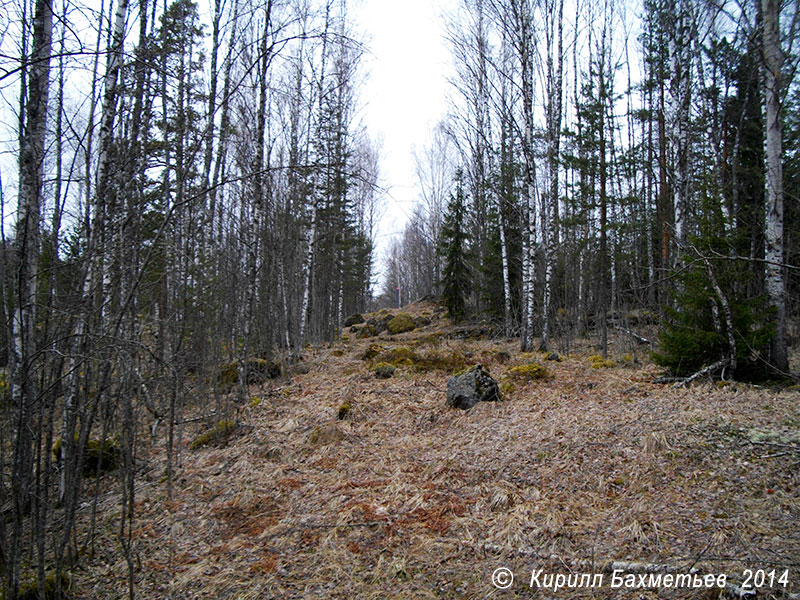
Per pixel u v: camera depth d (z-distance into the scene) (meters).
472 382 7.60
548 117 12.67
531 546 3.69
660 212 14.77
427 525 4.17
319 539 4.10
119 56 4.55
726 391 6.42
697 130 13.90
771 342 6.87
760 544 3.24
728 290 6.93
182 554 4.11
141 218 4.53
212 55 8.06
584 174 16.94
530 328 12.72
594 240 15.30
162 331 5.34
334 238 19.86
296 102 13.45
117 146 4.77
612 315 14.21
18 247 3.41
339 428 6.75
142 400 5.84
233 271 8.88
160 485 5.53
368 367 11.23
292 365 12.38
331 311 18.59
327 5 9.01
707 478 4.28
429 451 5.87
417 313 26.23
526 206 12.54
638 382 7.79
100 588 3.67
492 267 18.91
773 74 6.49
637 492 4.31
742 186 11.21
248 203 10.15
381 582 3.47
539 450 5.36
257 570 3.74
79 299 3.59
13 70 2.69
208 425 7.49
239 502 4.92
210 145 7.43
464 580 3.41
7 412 3.36
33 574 3.67
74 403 4.32
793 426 4.85
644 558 3.33
